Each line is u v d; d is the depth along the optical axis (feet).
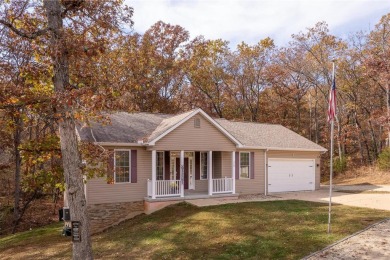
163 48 123.95
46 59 33.14
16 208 69.00
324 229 40.14
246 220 46.11
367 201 59.88
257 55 133.80
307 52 126.62
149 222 51.37
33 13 33.58
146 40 115.55
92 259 31.53
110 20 32.04
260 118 144.36
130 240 43.32
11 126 40.50
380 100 124.36
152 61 112.06
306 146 81.35
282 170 78.64
